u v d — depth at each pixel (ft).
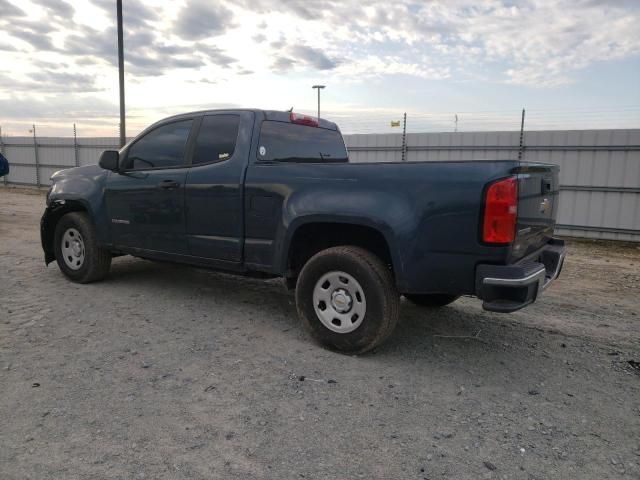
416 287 11.48
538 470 8.07
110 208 17.60
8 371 11.19
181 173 15.53
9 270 20.93
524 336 14.47
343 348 12.57
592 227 37.19
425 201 11.21
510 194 10.43
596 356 13.05
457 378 11.49
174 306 16.40
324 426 9.26
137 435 8.79
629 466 8.23
